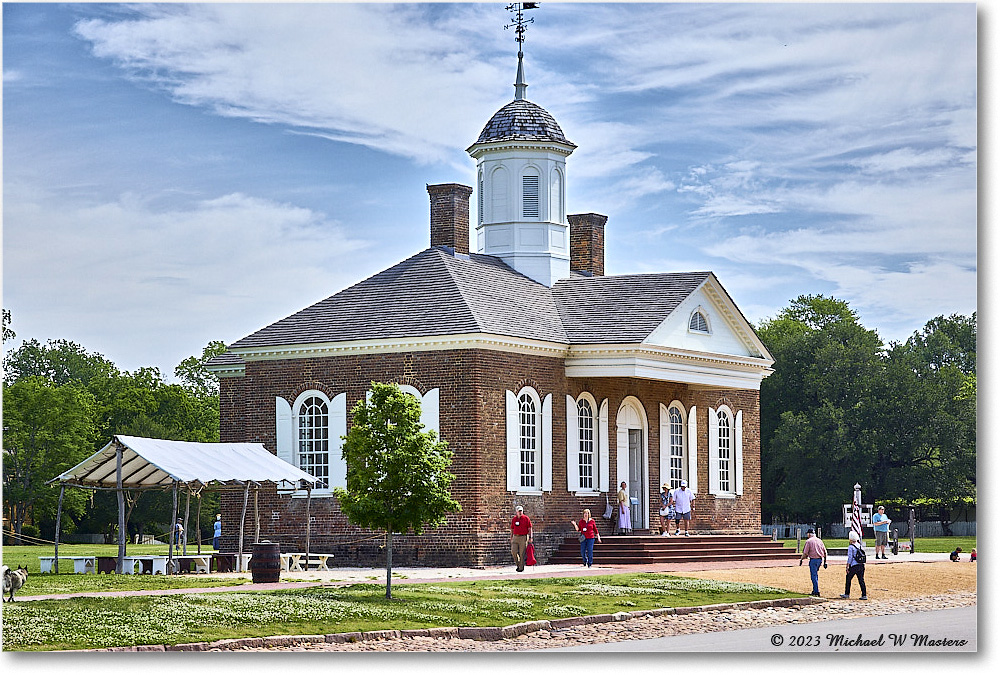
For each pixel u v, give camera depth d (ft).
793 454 301.22
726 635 94.22
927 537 289.12
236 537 151.94
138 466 131.13
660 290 159.43
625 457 158.71
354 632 85.51
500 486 141.08
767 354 169.89
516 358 144.87
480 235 173.06
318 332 149.18
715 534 165.89
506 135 170.71
